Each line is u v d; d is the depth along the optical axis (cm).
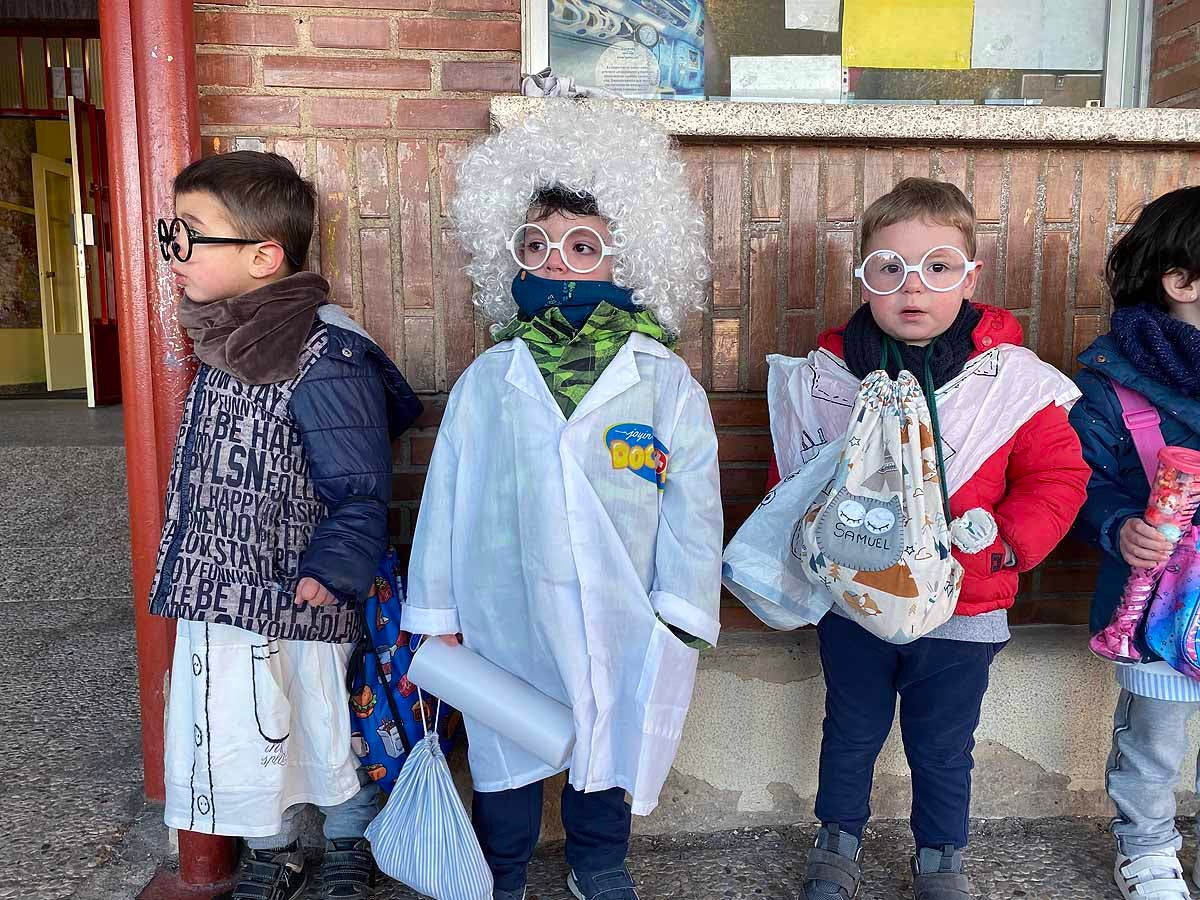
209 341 146
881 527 134
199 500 145
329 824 169
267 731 148
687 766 193
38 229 786
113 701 244
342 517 145
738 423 191
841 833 161
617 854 164
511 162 159
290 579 147
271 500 146
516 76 182
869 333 156
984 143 186
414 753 152
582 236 154
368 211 179
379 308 182
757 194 184
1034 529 143
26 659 273
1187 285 155
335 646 156
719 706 192
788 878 178
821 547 139
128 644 285
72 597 333
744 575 155
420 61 179
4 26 653
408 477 188
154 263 167
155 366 171
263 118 177
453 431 156
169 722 152
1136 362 157
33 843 180
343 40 177
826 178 185
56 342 797
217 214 148
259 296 147
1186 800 204
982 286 190
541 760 147
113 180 168
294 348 148
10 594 331
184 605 142
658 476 151
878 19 243
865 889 173
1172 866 166
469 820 153
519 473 147
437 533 153
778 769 195
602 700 144
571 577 143
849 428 142
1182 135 183
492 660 152
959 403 149
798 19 241
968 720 156
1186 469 139
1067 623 202
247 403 146
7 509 335
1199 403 153
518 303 160
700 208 170
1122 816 172
